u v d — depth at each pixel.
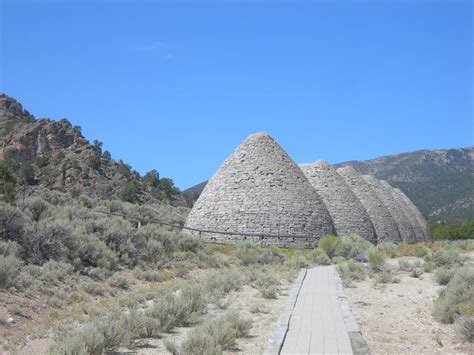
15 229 17.98
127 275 19.70
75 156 81.50
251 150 36.31
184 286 17.59
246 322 11.38
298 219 34.19
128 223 26.06
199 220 35.31
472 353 9.42
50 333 11.47
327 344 9.73
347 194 41.59
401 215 52.03
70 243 19.11
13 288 14.05
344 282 19.52
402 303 15.32
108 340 9.81
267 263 27.55
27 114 117.06
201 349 9.00
